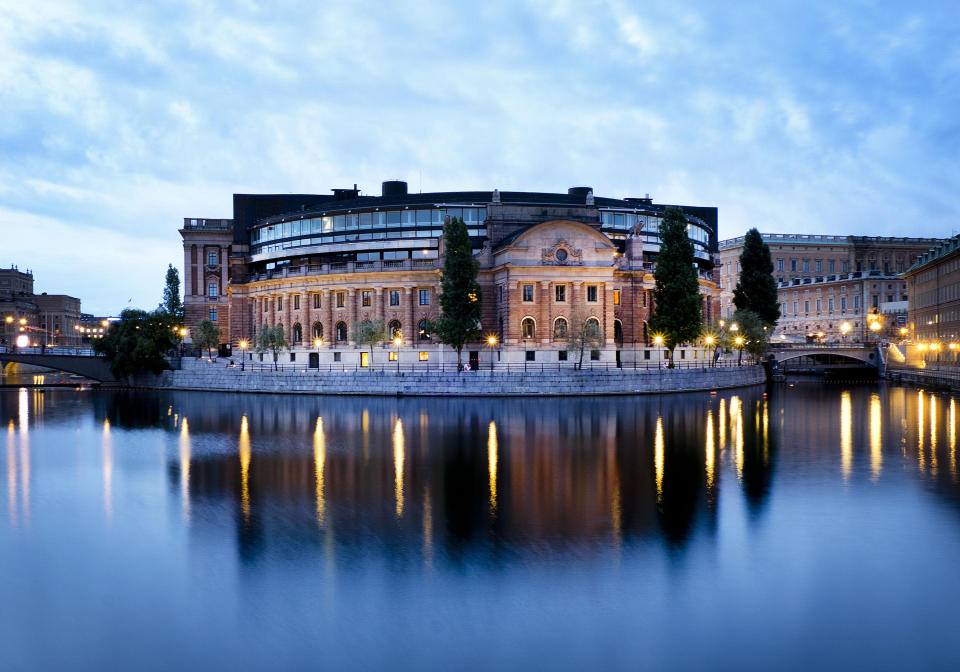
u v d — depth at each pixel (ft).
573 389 304.91
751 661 75.00
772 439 194.08
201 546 107.96
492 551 103.60
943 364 388.37
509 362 330.95
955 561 99.30
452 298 316.40
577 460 165.58
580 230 337.72
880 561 99.45
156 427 229.25
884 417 243.60
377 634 80.64
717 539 108.37
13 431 225.15
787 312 647.15
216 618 84.79
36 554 105.29
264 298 409.08
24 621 84.94
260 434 208.95
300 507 127.65
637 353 357.00
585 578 94.07
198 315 486.79
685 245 339.57
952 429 214.28
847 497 131.95
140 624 83.82
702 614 84.38
